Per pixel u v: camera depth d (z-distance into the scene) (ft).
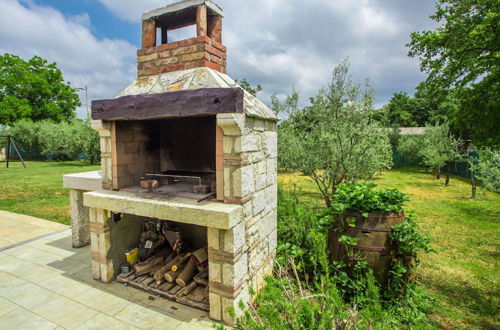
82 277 12.30
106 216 11.67
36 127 79.36
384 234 10.23
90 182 14.08
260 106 11.46
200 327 9.05
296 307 6.98
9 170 55.26
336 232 11.27
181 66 11.05
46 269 13.03
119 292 11.15
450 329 9.02
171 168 13.96
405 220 11.23
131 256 12.62
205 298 10.41
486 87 22.63
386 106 21.80
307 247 12.91
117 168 11.56
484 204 28.66
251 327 6.64
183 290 10.75
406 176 54.39
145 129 13.08
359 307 9.45
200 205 9.22
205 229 13.79
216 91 8.59
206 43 10.67
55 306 10.14
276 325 5.99
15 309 9.93
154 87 10.71
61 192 32.71
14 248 15.53
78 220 15.48
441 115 87.25
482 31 18.95
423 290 11.13
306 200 28.53
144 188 11.47
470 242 17.25
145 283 11.44
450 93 25.71
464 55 20.94
